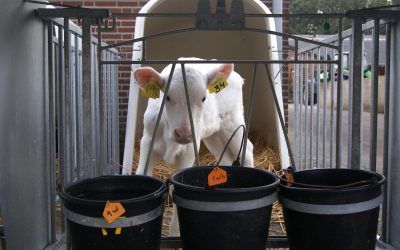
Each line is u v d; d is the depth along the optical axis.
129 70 5.44
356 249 1.58
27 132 1.89
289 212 1.68
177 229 2.70
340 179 1.91
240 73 5.63
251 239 1.54
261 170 1.81
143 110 5.25
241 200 1.49
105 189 1.80
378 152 6.23
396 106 2.15
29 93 1.91
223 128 3.50
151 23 4.88
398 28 2.11
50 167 2.20
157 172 4.25
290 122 11.84
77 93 2.83
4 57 1.65
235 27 1.94
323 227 1.57
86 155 1.97
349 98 2.59
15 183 1.77
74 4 5.33
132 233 1.43
